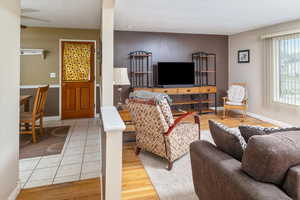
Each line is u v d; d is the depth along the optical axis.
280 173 0.98
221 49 6.20
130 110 2.74
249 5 3.37
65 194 1.97
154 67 5.68
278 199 0.90
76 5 3.35
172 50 5.78
